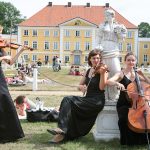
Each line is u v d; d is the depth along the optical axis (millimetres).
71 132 6574
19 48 7184
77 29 86250
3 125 6680
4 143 6691
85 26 85938
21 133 6836
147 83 6594
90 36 86125
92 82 6703
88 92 6734
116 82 6477
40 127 8133
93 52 6766
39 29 87000
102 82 6586
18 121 6820
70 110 6543
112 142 6777
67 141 6707
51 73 37469
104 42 7062
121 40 7090
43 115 8781
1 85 6703
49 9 89875
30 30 86938
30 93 16781
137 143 6531
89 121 6648
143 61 90688
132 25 87875
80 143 6633
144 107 6227
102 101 6652
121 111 6559
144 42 90375
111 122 6902
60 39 86562
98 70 6699
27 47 7184
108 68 6965
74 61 86875
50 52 87188
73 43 86625
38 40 87000
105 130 6902
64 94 16469
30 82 23344
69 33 86562
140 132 6164
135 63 6754
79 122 6609
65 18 88188
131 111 6273
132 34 87562
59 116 6570
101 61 6812
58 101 13289
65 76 33125
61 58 86938
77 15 88500
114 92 6969
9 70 39031
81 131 6629
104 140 6867
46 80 24297
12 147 6438
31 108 9703
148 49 90375
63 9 89812
